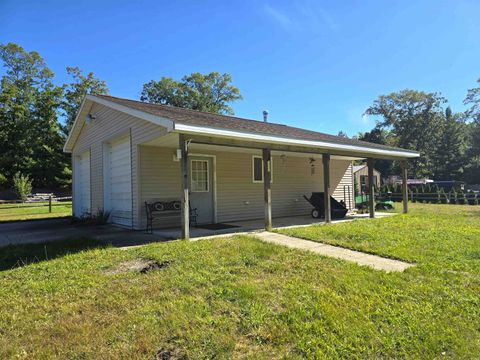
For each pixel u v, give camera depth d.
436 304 3.16
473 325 2.73
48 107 33.41
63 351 2.41
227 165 10.75
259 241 6.23
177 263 4.64
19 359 2.31
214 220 10.30
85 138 12.38
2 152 31.77
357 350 2.37
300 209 13.06
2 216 14.49
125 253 5.40
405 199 12.56
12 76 34.66
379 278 3.90
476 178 39.19
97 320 2.92
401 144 45.69
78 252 5.60
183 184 6.53
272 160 12.23
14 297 3.53
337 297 3.29
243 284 3.68
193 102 35.78
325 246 5.91
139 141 8.38
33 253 5.67
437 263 4.56
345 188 15.27
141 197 8.58
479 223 8.72
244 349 2.40
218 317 2.90
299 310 2.98
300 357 2.29
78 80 33.75
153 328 2.71
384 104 46.56
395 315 2.91
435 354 2.32
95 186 11.33
